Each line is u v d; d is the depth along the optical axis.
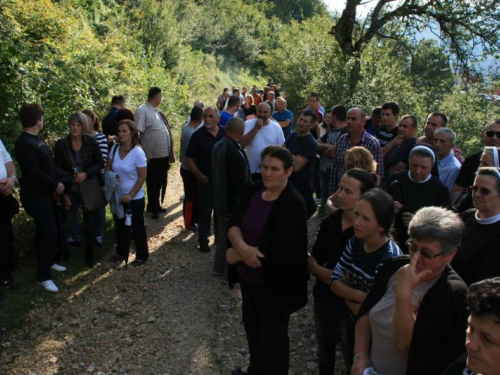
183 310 4.75
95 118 6.16
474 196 2.88
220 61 29.58
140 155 5.46
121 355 4.02
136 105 12.20
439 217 2.09
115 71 11.08
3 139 6.15
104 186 5.55
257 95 15.99
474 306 1.63
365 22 13.69
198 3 33.25
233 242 3.20
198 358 3.98
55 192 4.99
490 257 2.75
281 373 3.23
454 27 13.26
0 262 4.75
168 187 9.37
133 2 20.00
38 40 8.52
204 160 5.97
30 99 6.62
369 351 2.39
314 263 3.15
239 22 33.62
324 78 13.10
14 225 5.44
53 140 7.28
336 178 5.29
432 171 4.15
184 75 20.30
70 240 5.87
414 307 2.12
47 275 4.93
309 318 4.57
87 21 14.51
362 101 12.32
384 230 2.63
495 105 18.23
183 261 5.93
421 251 2.08
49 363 3.88
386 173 5.50
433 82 15.76
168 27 20.17
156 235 6.79
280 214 3.12
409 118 5.17
